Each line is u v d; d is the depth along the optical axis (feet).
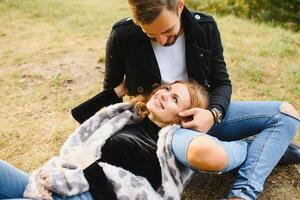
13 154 10.53
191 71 8.23
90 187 6.98
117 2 26.18
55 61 15.90
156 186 7.38
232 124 8.66
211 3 23.86
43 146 10.82
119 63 8.52
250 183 7.75
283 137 8.23
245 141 8.63
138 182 7.16
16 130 11.51
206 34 8.10
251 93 13.04
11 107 12.76
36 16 22.43
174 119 7.61
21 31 19.97
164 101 7.63
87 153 7.27
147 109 7.96
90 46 17.48
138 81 8.39
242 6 22.93
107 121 8.21
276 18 22.50
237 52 16.01
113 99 8.93
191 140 6.86
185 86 7.80
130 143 7.48
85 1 26.25
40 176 7.00
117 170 7.17
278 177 9.18
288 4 22.45
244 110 8.66
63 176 6.89
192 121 7.47
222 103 8.05
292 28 21.34
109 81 8.80
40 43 18.15
